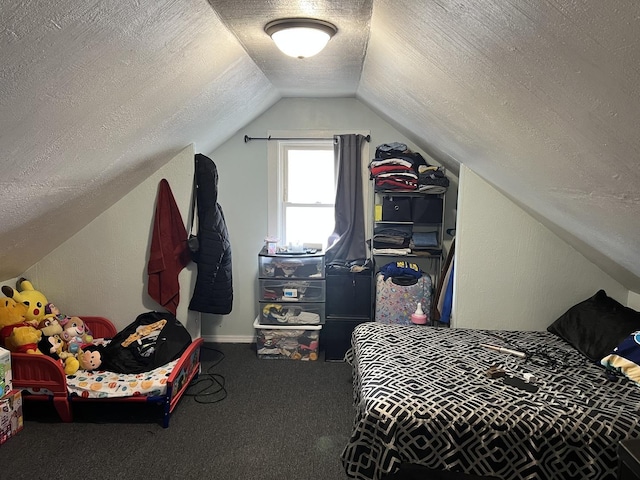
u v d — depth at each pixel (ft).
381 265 13.67
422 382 7.63
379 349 9.12
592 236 7.94
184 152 11.00
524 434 6.54
